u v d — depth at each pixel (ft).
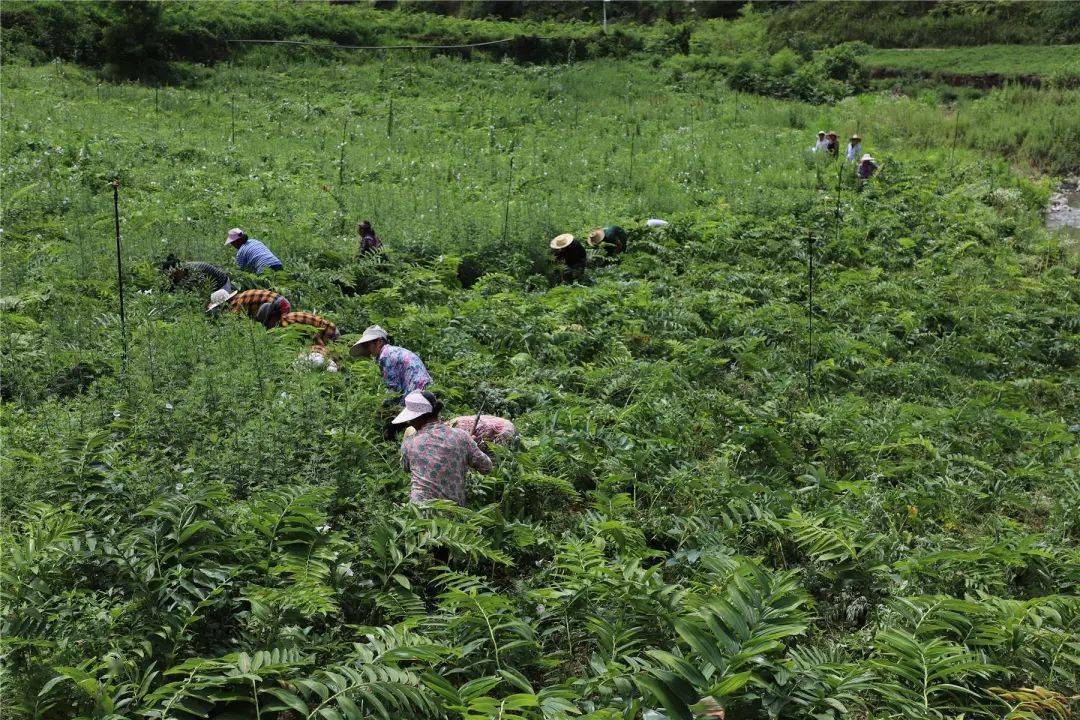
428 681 14.90
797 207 59.41
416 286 40.83
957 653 16.83
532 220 50.34
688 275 46.91
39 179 51.01
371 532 19.60
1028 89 105.91
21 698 13.94
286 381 26.66
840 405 31.48
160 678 15.61
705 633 15.42
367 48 116.98
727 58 125.59
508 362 34.27
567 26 136.56
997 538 22.79
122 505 18.65
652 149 81.25
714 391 32.99
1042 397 35.60
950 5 149.89
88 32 99.25
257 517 18.51
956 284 47.26
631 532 21.15
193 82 98.27
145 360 27.25
